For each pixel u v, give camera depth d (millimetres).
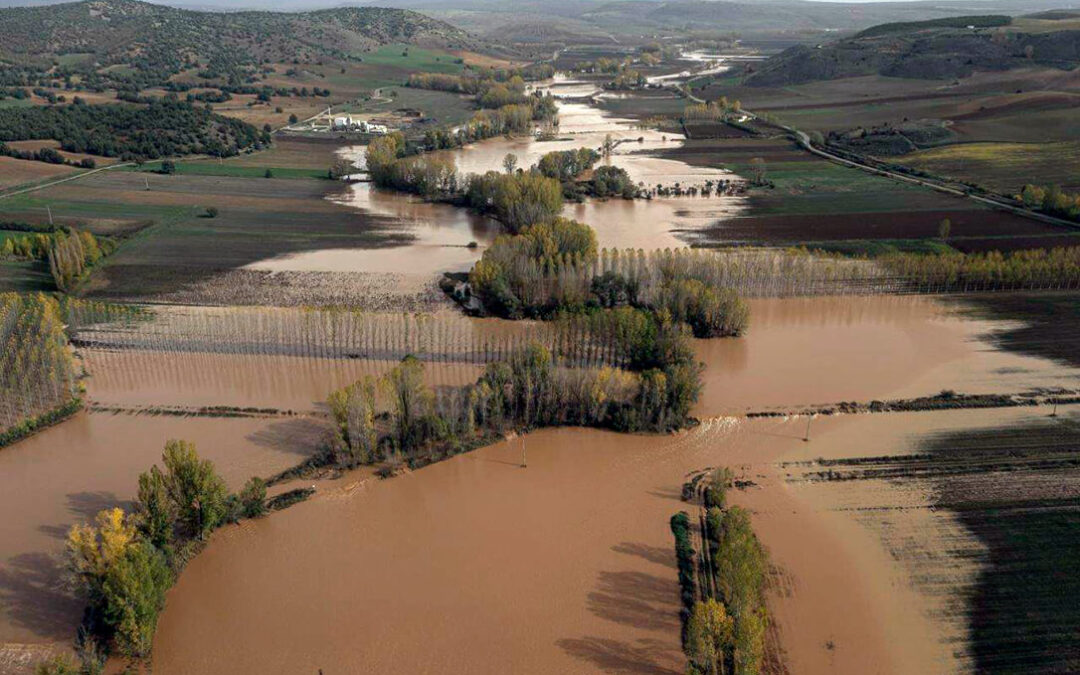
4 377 99562
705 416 98312
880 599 68312
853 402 101125
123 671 61906
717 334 121188
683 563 72938
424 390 91375
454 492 84188
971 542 75125
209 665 62844
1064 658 62312
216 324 120625
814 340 119562
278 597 69938
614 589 70250
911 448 90750
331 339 116625
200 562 74250
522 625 66438
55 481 86188
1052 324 123062
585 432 94938
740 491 83562
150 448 92375
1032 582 70125
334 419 88000
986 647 63438
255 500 80188
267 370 110625
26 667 61719
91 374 109000
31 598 68875
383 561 74188
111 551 64375
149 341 116812
